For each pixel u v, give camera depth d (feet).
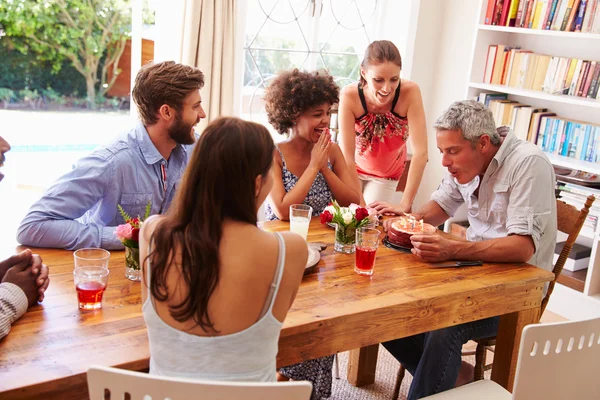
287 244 3.95
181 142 6.49
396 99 9.20
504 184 7.07
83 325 4.57
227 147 3.75
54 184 6.01
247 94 13.09
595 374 5.22
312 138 7.56
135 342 4.40
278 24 13.15
